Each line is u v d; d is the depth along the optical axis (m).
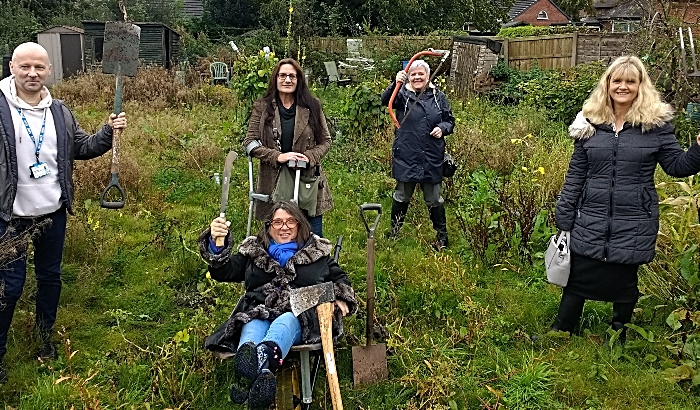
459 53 17.77
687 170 3.87
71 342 4.50
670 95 9.94
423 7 29.86
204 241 3.76
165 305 5.07
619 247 4.12
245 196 7.49
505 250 5.93
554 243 4.45
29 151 3.91
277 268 3.92
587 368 4.20
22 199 3.94
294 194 4.84
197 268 5.59
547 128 11.08
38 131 3.95
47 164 4.00
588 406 3.86
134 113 12.86
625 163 4.05
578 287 4.39
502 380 4.04
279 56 20.78
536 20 52.25
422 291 5.04
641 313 4.80
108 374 4.08
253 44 24.12
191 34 30.25
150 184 8.13
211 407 3.82
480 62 16.97
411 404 3.78
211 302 5.11
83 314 4.88
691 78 9.34
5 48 22.72
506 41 17.48
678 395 3.93
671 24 9.70
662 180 6.86
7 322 3.95
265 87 9.59
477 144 9.02
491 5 34.69
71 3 30.17
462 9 31.28
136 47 4.41
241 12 33.12
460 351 4.36
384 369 4.05
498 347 4.47
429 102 6.12
